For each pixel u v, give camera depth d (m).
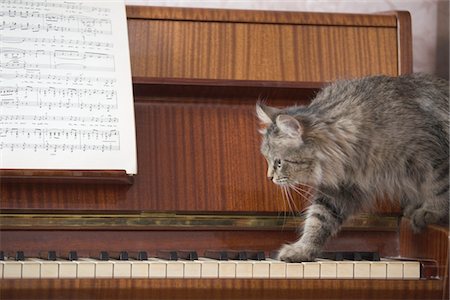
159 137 2.75
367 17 2.99
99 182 2.61
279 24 2.93
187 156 2.75
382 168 2.83
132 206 2.65
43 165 2.52
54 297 2.23
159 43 2.85
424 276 2.47
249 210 2.74
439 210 2.77
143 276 2.30
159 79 2.75
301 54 2.93
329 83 2.93
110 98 2.63
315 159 2.75
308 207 2.81
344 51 2.97
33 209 2.58
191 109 2.80
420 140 2.82
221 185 2.74
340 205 2.80
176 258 2.45
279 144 2.70
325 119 2.77
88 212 2.62
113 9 2.76
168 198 2.69
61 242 2.59
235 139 2.80
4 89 2.56
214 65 2.88
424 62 3.84
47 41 2.65
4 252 2.47
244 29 2.91
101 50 2.69
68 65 2.64
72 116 2.58
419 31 3.83
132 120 2.63
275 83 2.85
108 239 2.63
